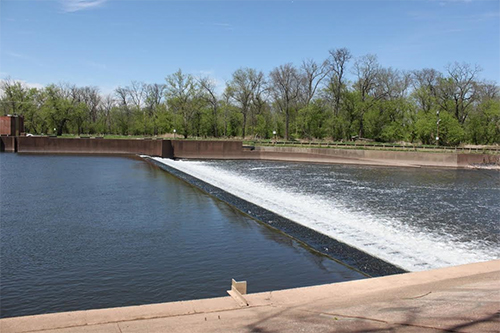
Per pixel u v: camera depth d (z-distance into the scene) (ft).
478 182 120.78
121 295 32.89
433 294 22.85
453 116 251.39
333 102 269.23
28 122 322.75
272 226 56.80
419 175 140.46
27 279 36.06
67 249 45.24
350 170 157.58
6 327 18.62
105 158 176.45
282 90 276.62
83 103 340.39
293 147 214.48
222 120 312.91
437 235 53.72
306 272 38.60
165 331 18.26
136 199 77.56
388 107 255.91
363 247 46.52
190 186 96.07
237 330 18.34
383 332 17.37
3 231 52.60
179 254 44.01
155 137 304.09
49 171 121.29
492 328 17.24
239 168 157.07
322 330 17.97
